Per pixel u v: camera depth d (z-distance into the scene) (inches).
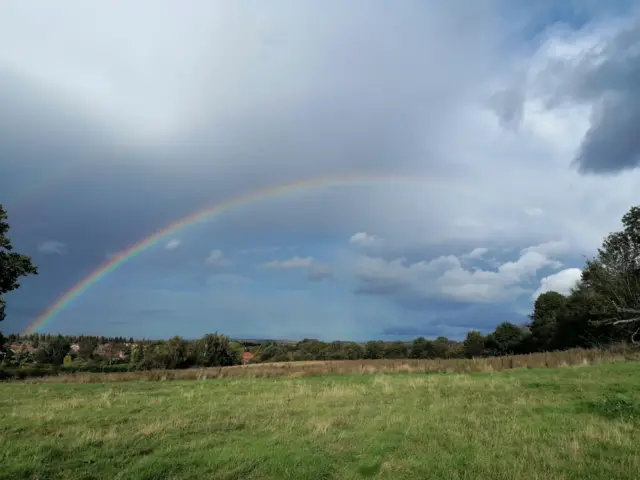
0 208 1849.2
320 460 340.2
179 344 2795.3
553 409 518.9
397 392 729.6
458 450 360.5
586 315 2185.0
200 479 308.2
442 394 686.5
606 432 393.7
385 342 4229.8
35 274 1919.3
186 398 738.8
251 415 544.4
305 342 4456.2
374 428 450.9
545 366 1162.0
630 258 1770.4
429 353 4067.4
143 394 827.4
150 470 322.3
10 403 708.0
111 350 3887.8
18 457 358.0
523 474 297.1
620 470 297.9
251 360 4099.4
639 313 1665.8
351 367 1333.7
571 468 305.3
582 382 731.4
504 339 3619.6
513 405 555.8
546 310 3193.9
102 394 812.6
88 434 435.8
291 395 741.3
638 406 498.6
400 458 346.0
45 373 1888.5
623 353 1309.1
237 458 349.7
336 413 543.5
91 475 321.1
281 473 317.4
